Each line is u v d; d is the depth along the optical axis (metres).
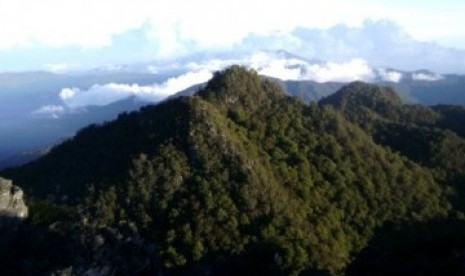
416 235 84.44
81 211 116.81
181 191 125.94
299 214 131.00
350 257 121.75
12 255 99.75
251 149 142.75
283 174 142.12
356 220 140.75
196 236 117.44
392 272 73.56
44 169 140.88
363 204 145.88
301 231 123.12
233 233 119.62
